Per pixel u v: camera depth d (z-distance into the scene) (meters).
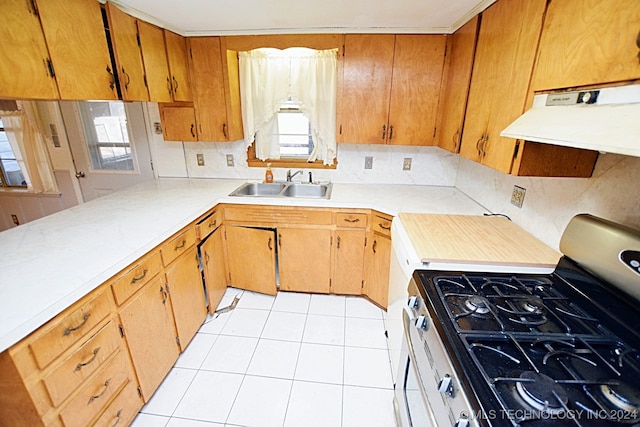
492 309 0.99
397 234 1.69
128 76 1.75
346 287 2.49
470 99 1.80
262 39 2.21
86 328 1.15
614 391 0.70
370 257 2.34
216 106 2.39
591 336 0.88
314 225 2.33
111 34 1.62
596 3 0.88
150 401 1.63
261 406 1.62
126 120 2.88
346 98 2.28
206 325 2.21
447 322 0.93
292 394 1.69
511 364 0.79
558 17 1.05
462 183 2.50
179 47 2.21
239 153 2.78
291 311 2.37
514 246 1.42
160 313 1.64
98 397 1.23
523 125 1.08
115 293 1.30
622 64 0.80
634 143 0.62
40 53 1.27
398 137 2.32
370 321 2.27
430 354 0.94
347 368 1.86
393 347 1.73
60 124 2.97
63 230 1.60
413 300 1.16
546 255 1.33
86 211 1.91
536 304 1.03
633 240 0.90
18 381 0.94
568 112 0.92
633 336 0.86
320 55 2.40
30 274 1.17
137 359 1.47
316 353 1.97
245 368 1.85
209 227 2.19
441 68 2.14
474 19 1.73
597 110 0.82
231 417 1.56
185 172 2.89
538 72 1.16
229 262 2.53
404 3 1.66
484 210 2.03
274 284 2.49
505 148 1.37
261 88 2.53
